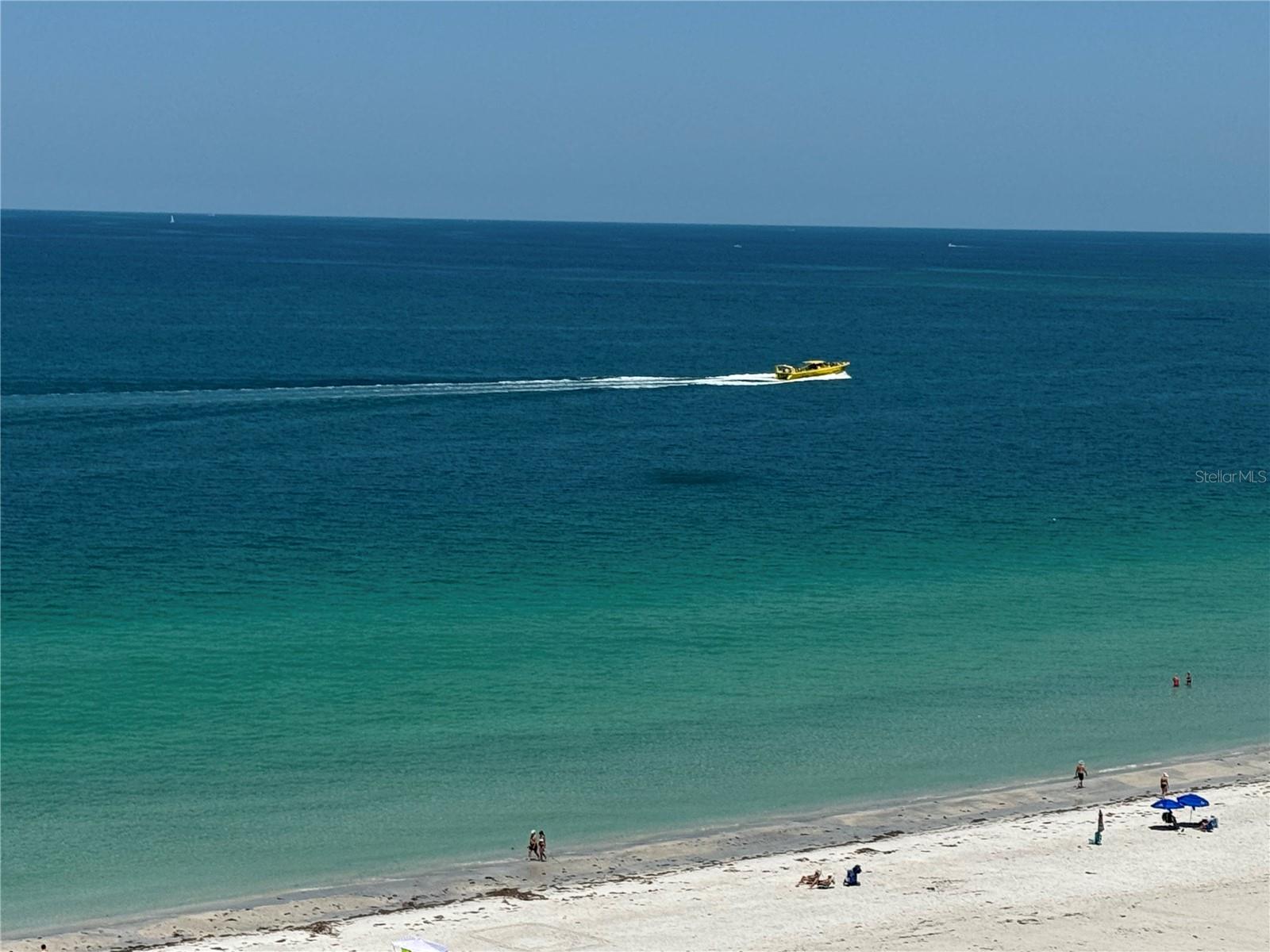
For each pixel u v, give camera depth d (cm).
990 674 9619
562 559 11981
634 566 11838
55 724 8369
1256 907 6494
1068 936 6181
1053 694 9312
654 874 6819
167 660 9406
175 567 11444
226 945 6009
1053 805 7725
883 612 10844
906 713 8925
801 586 11412
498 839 7156
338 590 10981
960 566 12112
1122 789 7944
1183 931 6250
